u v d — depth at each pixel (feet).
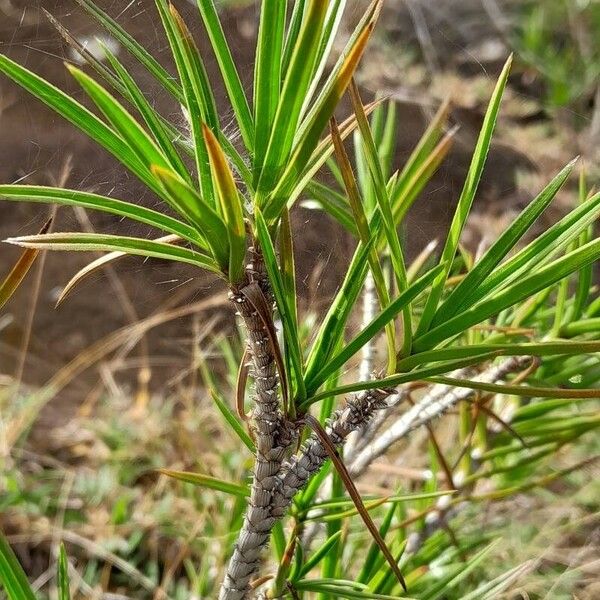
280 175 1.16
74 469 4.10
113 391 4.33
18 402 4.20
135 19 1.92
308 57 1.07
